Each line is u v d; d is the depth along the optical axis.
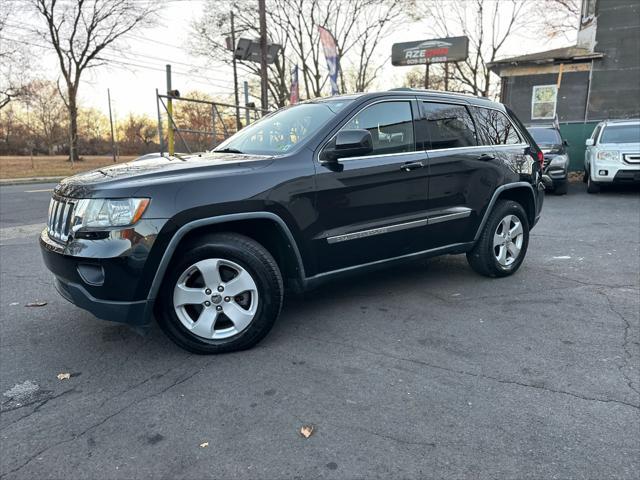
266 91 19.70
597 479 2.08
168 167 3.30
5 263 5.88
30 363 3.25
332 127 3.69
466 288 4.68
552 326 3.72
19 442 2.40
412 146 4.11
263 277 3.29
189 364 3.19
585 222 8.30
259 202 3.24
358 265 3.88
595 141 12.46
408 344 3.45
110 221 2.91
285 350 3.38
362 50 36.66
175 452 2.30
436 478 2.10
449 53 24.14
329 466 2.19
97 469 2.20
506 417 2.54
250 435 2.42
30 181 19.75
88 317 4.07
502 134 4.95
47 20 31.33
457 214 4.39
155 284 2.99
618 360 3.15
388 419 2.54
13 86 30.59
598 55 17.05
